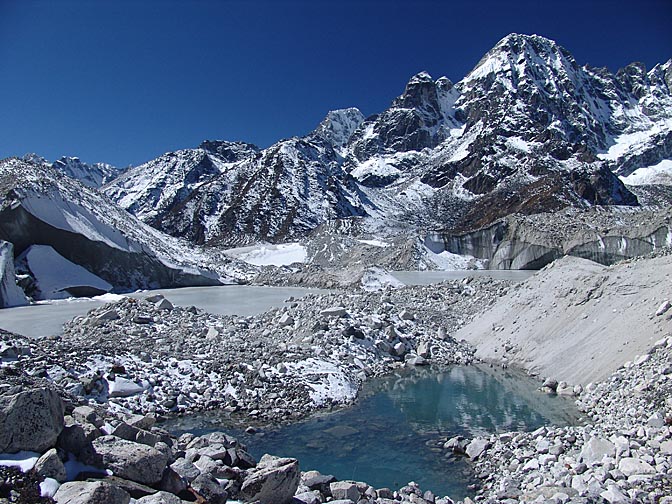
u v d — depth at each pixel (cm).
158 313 3038
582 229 7962
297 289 6153
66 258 5688
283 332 2797
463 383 2183
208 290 6184
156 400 1809
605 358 1948
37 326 3222
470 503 1115
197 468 886
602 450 1188
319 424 1712
